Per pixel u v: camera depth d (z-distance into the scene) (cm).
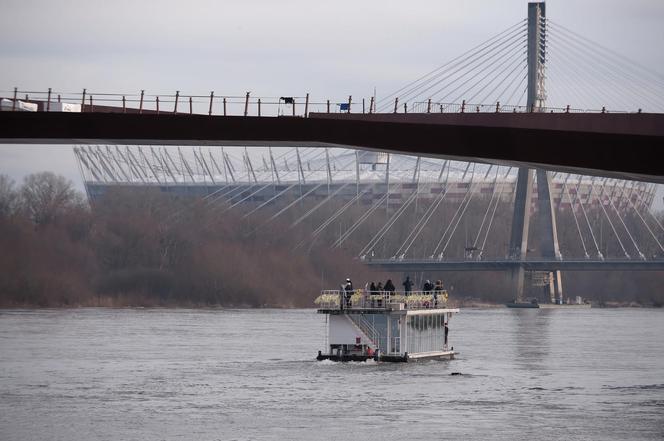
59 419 17062
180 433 16038
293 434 15925
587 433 16100
